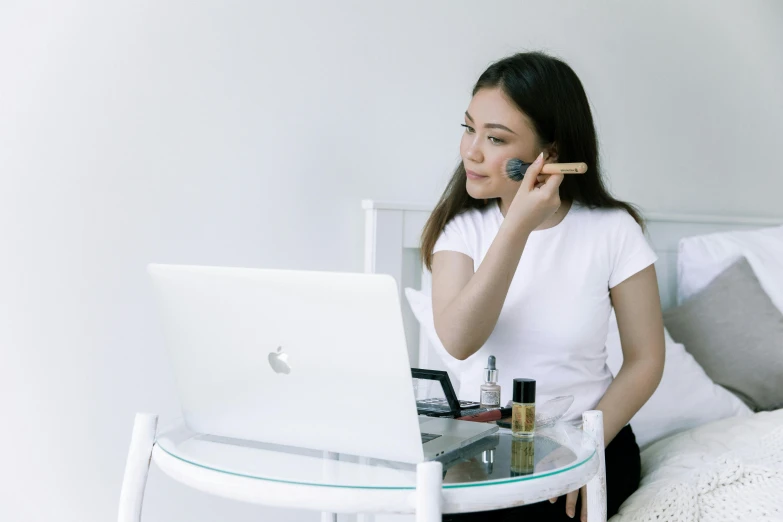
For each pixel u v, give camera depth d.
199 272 1.00
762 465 1.40
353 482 0.94
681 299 2.19
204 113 1.81
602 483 1.23
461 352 1.31
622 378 1.47
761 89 2.40
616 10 2.20
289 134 1.88
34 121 1.69
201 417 1.10
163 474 1.80
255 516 1.89
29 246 1.69
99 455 1.76
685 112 2.30
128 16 1.74
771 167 2.42
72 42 1.71
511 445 1.12
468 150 1.40
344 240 1.94
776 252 2.13
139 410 1.78
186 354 1.07
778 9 2.41
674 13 2.27
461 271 1.47
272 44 1.85
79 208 1.72
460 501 0.92
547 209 1.24
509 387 1.43
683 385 1.91
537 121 1.38
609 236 1.48
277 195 1.87
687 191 2.32
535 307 1.43
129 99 1.75
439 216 1.53
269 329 0.99
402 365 0.93
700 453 1.59
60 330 1.72
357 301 0.92
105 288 1.75
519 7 2.08
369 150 1.95
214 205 1.82
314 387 0.99
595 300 1.45
